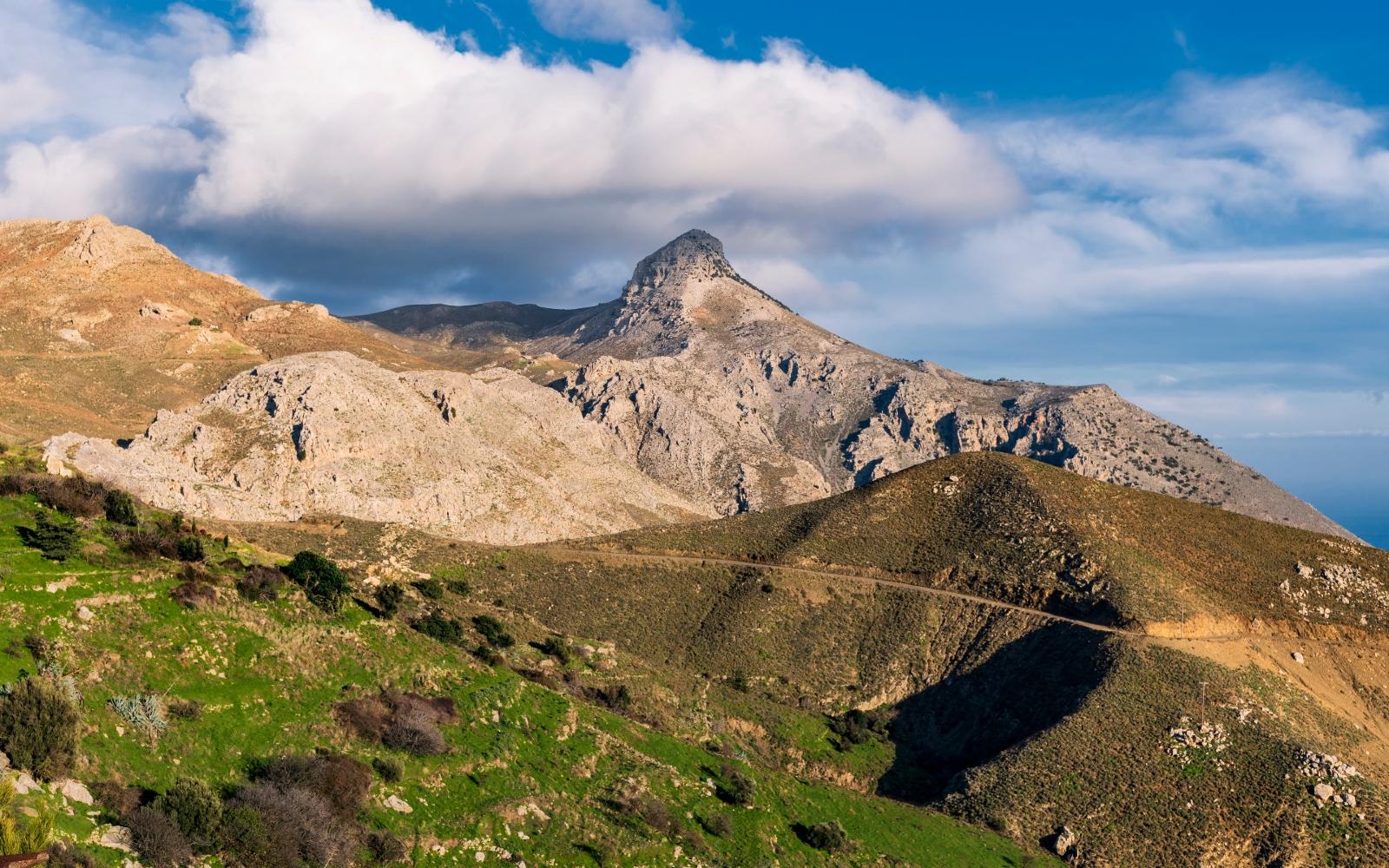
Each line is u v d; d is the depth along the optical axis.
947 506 172.12
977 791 107.50
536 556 170.25
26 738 40.75
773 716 119.19
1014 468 174.12
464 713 67.06
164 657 53.66
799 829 78.81
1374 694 125.38
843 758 116.88
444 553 170.38
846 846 79.25
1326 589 141.00
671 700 105.25
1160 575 141.38
